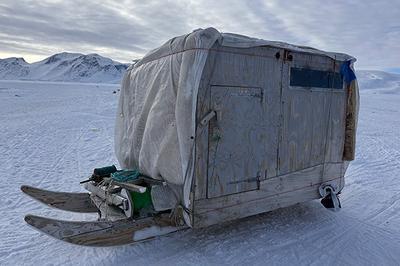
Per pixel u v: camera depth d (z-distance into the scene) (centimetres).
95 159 905
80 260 379
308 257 389
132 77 496
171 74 389
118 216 414
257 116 415
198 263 371
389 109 3272
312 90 468
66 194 482
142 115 443
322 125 488
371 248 416
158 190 398
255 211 428
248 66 401
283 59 430
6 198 582
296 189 468
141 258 382
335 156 513
